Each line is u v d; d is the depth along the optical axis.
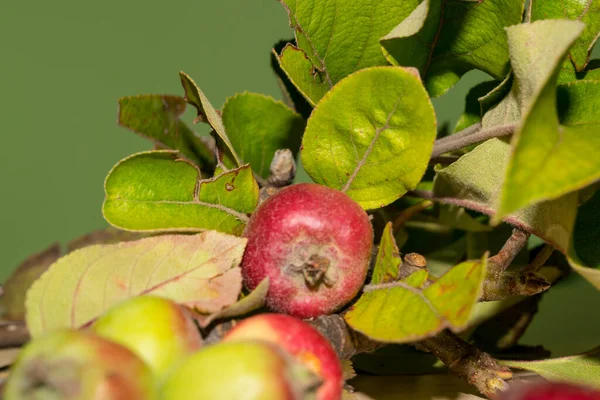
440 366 0.47
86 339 0.34
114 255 0.39
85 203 0.67
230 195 0.42
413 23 0.42
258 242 0.40
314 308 0.40
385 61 0.45
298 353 0.36
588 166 0.35
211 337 0.38
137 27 0.64
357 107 0.40
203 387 0.33
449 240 0.51
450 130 0.56
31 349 0.34
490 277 0.42
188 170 0.41
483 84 0.48
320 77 0.45
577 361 0.44
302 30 0.44
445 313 0.36
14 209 0.66
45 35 0.64
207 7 0.64
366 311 0.39
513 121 0.42
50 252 0.51
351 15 0.44
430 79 0.46
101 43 0.64
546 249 0.42
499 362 0.44
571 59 0.43
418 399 0.44
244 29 0.64
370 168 0.41
